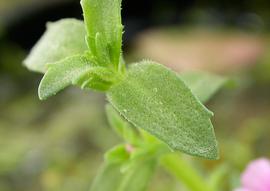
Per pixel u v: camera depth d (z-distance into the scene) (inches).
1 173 9.7
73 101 11.1
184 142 4.8
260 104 10.0
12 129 10.6
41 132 10.4
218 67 11.1
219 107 10.1
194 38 11.9
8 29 12.7
